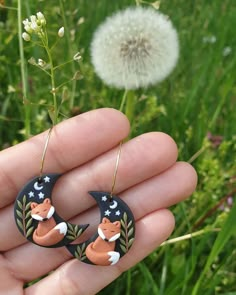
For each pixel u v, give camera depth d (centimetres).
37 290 12
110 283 13
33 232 11
